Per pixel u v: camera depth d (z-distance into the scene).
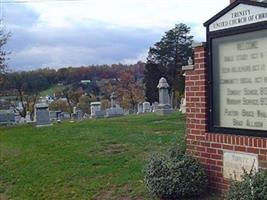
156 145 11.50
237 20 6.39
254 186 5.49
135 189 7.98
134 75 71.88
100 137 13.55
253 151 6.15
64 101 66.94
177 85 64.44
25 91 60.84
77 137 14.17
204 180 6.84
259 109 6.16
